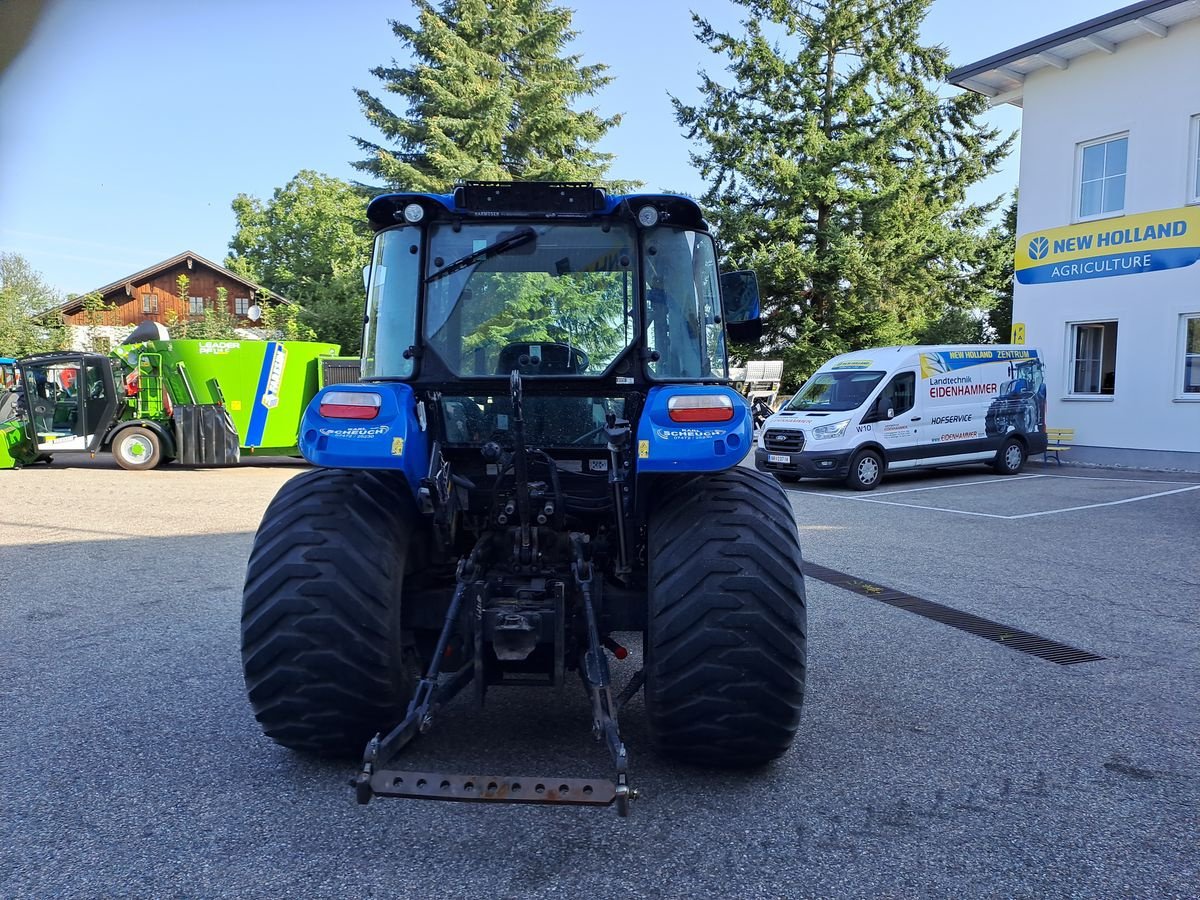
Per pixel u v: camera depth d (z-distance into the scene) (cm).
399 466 329
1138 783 349
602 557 383
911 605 638
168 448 1670
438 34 2870
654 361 379
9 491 1322
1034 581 714
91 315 3116
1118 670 494
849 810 323
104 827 305
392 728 340
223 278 3856
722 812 321
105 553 831
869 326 2852
